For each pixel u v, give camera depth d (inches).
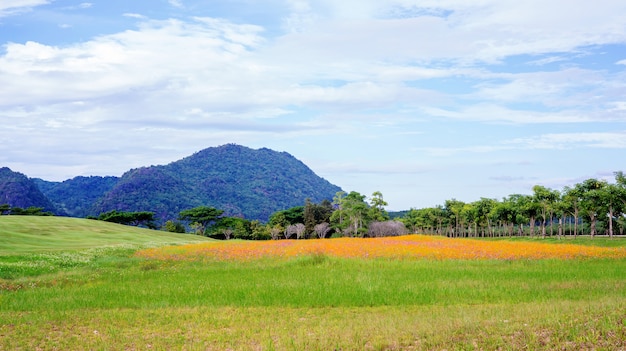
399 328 529.3
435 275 997.2
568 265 1174.3
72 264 1273.4
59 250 1610.5
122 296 798.5
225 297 775.7
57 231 2532.0
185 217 5428.2
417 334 500.7
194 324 600.1
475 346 446.6
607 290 785.6
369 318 601.3
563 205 3284.9
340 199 4945.9
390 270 1084.5
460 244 1756.9
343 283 895.1
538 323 508.1
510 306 648.4
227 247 1747.0
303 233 5064.0
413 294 774.5
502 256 1354.6
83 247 1849.2
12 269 1100.5
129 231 3129.9
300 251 1499.8
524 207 3671.3
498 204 4446.4
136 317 641.6
